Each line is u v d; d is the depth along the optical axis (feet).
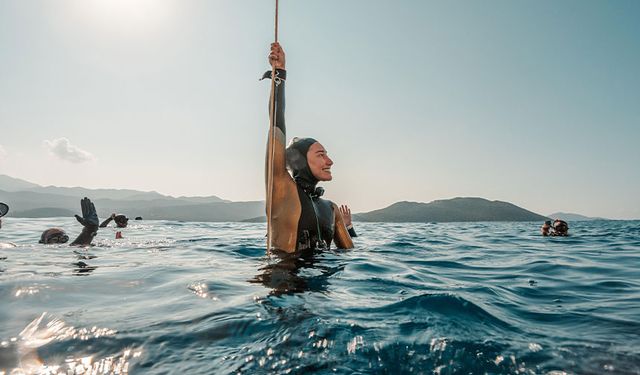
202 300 8.68
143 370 5.47
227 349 6.10
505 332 7.00
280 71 15.70
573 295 10.75
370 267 13.48
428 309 8.03
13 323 7.15
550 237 38.55
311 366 5.59
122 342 6.32
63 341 6.35
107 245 21.31
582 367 5.65
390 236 35.12
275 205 15.70
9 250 18.62
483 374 5.45
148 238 27.61
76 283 10.39
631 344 6.50
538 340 6.65
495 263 17.38
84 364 5.65
